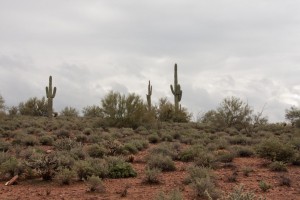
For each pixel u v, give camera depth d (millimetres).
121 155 16734
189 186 10875
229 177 12055
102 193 10609
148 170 12109
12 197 10086
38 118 36750
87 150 17375
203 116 39469
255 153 16875
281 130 27781
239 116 30422
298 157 15391
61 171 12242
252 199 7418
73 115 46219
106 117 30359
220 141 20500
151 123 30531
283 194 10414
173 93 37625
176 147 19125
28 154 15609
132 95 30484
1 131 24719
